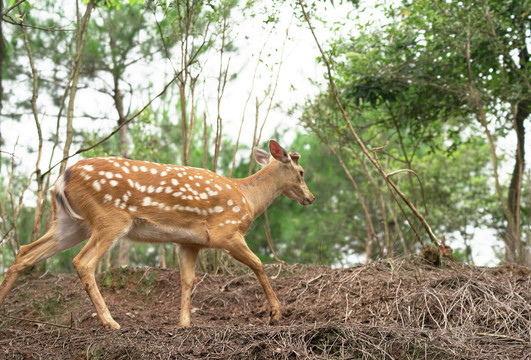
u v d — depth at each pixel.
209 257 6.96
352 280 5.52
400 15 9.45
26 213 11.89
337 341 3.84
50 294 5.76
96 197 4.43
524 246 9.14
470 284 4.80
